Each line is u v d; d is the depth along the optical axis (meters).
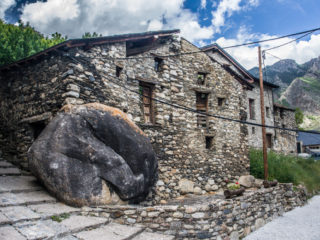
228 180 10.63
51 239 3.89
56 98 6.72
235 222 6.26
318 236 6.80
